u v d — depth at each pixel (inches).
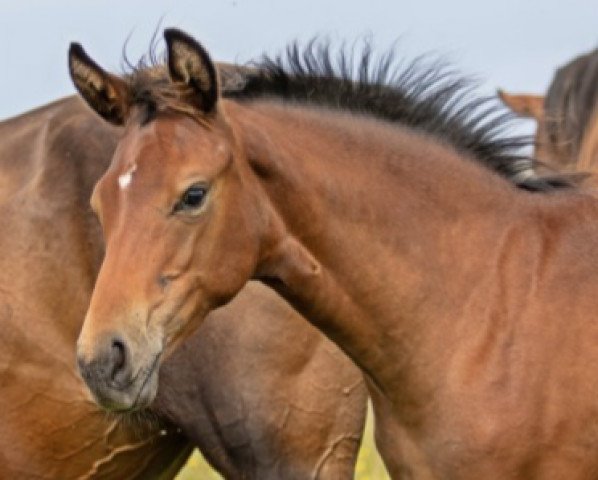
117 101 443.5
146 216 422.6
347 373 516.4
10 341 514.9
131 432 520.4
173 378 512.1
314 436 515.8
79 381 514.3
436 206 462.6
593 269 460.4
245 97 463.5
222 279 434.9
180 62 432.1
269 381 510.9
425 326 457.1
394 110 469.1
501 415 447.5
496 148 476.4
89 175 515.2
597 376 449.4
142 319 418.9
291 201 447.5
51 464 522.0
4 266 515.8
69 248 514.0
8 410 517.3
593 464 452.1
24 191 518.9
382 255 456.4
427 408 456.4
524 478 451.2
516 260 460.4
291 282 451.5
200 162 426.0
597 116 608.7
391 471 470.6
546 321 453.1
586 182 484.7
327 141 458.0
